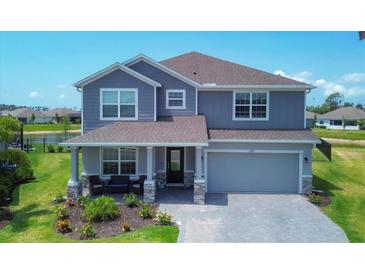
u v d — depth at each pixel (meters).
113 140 18.80
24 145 40.56
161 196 19.69
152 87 21.64
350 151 40.22
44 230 14.07
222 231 13.91
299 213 16.55
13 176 22.44
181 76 22.38
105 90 21.59
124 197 18.47
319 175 25.91
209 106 22.78
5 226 14.59
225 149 21.00
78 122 109.38
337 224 14.91
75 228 14.19
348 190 21.45
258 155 21.20
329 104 161.12
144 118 21.72
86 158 21.08
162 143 18.42
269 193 20.89
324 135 63.31
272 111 22.53
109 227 14.31
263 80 23.08
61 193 20.12
